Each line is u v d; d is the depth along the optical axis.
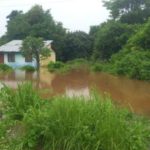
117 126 5.48
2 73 27.02
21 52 31.72
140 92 16.06
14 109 7.06
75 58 38.03
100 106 5.82
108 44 32.69
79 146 5.34
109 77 23.67
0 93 7.82
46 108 6.38
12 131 6.38
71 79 22.02
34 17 41.88
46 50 30.22
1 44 40.69
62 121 5.57
